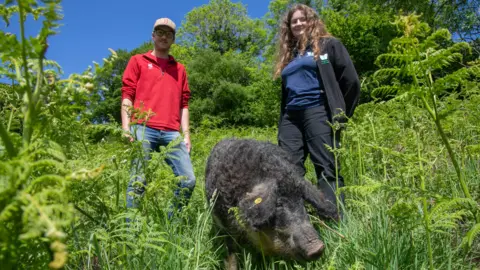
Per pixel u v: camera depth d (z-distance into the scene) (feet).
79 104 5.26
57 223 3.57
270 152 14.08
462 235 10.96
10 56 4.45
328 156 15.19
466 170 12.96
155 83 15.94
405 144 11.14
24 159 4.15
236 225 13.07
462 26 54.03
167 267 9.85
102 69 5.04
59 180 3.96
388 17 65.72
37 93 4.63
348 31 73.20
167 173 10.12
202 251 11.39
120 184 10.66
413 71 7.27
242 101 124.57
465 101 15.23
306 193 13.03
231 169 13.66
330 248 12.26
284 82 16.87
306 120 15.76
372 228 10.90
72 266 9.49
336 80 15.76
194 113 124.47
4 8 4.68
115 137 10.18
